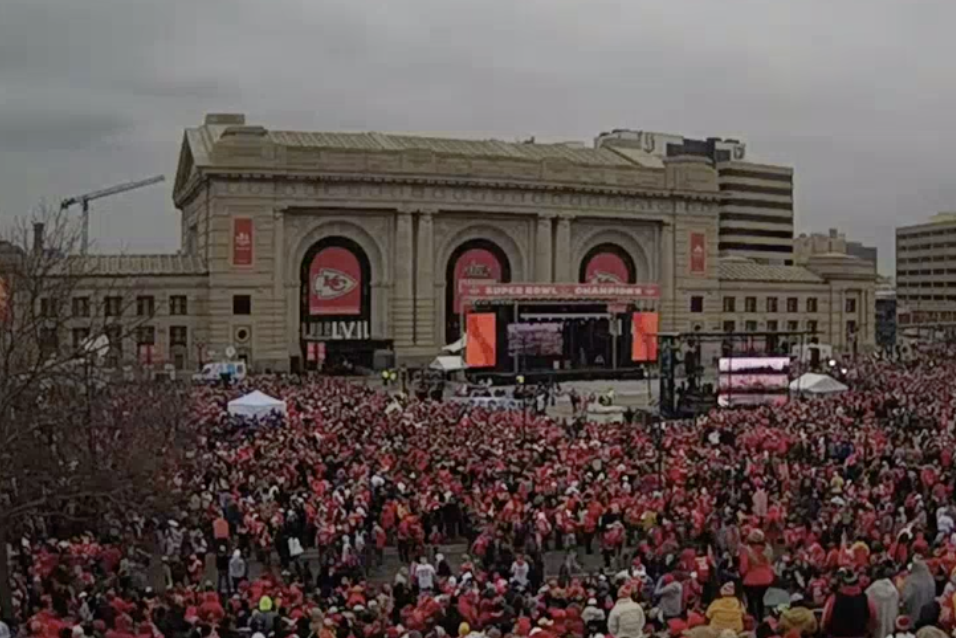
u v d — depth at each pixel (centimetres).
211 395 7219
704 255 13850
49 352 3903
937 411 6397
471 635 2006
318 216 12025
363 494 3844
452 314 12675
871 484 3966
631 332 11400
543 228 12862
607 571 3081
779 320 14675
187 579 3030
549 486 4044
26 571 2989
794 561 2802
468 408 6925
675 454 4694
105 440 3688
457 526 3797
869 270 15412
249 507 3725
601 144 17750
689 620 2078
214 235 11550
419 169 12206
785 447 4928
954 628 1953
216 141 12288
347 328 12206
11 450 3250
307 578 3181
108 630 2206
